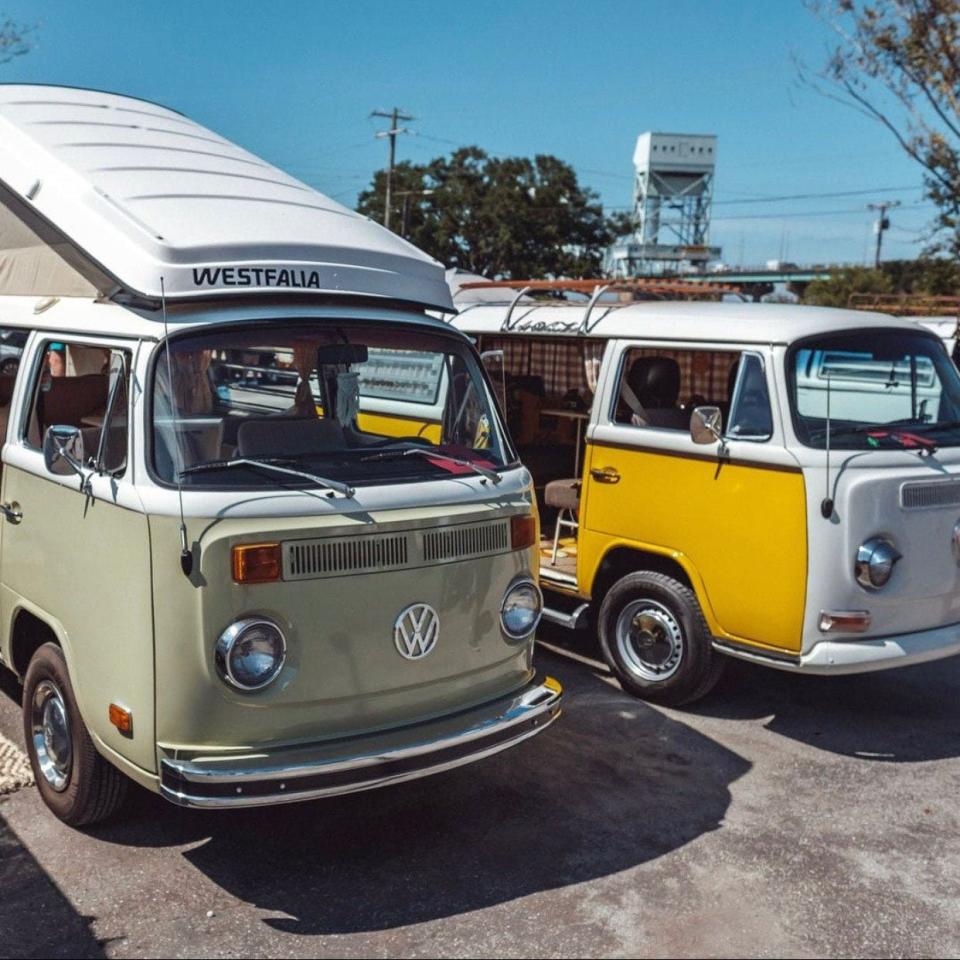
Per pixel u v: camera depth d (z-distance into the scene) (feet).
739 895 14.01
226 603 12.49
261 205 16.74
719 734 19.51
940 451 19.07
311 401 14.79
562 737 19.13
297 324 14.74
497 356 17.22
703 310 21.01
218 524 12.55
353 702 13.43
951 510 18.83
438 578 13.98
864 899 14.02
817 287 163.12
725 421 19.53
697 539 19.56
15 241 17.51
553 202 161.17
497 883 14.12
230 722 12.65
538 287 24.82
